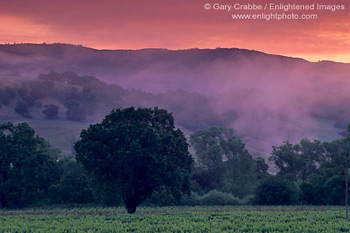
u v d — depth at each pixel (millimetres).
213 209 133375
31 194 143375
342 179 153000
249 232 82625
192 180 172375
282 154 191500
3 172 143250
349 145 186125
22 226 86688
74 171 148500
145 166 102438
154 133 103938
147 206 145375
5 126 144250
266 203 148625
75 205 146375
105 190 108500
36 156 145625
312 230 82062
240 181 176125
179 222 92688
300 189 153000
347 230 83312
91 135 105562
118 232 80938
